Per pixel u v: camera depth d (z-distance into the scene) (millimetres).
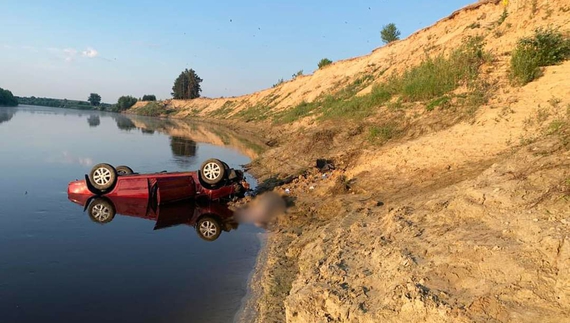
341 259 5512
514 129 8992
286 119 32781
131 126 47531
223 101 75438
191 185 11422
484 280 3723
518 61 11422
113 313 5359
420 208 6223
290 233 8422
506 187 5320
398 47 31609
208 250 7816
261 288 6148
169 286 6211
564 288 3252
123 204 10945
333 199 9734
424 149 10125
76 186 11500
